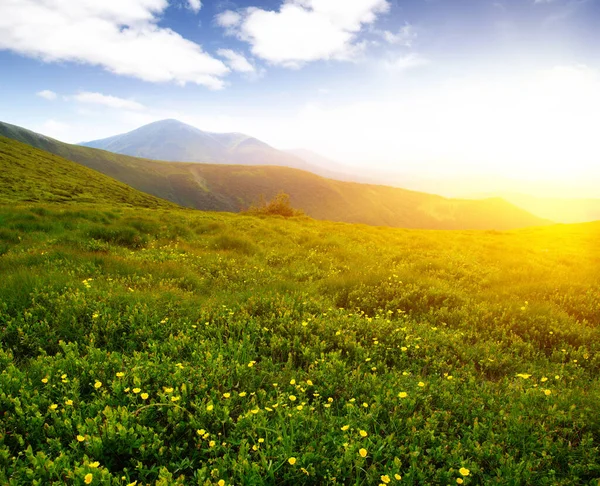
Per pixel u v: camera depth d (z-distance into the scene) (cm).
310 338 611
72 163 12800
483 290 998
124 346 570
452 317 759
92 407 381
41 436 349
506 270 1268
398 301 837
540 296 904
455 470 314
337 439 347
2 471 300
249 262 1299
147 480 320
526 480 309
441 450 341
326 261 1373
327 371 492
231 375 471
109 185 10612
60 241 1359
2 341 550
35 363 458
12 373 431
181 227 1925
